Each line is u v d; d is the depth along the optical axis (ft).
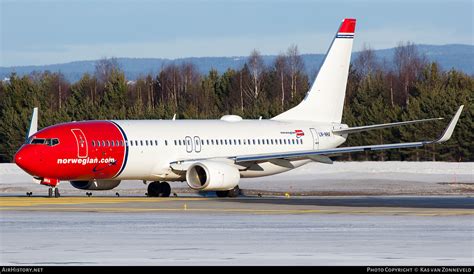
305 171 537.24
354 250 190.80
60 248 194.90
